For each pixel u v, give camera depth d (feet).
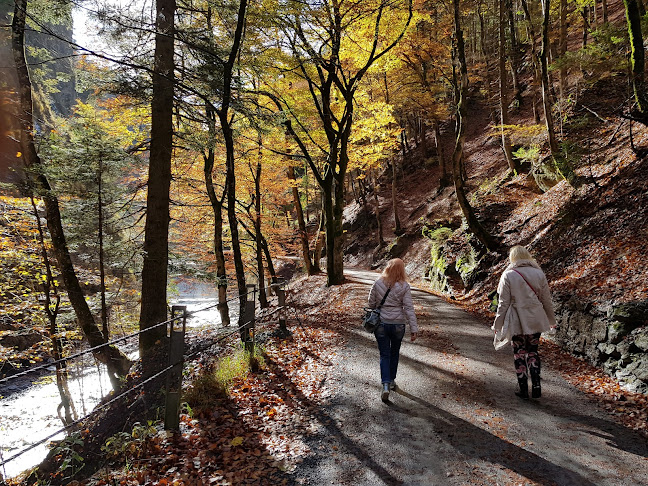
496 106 82.69
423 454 11.90
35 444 9.96
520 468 10.89
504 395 15.75
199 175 57.31
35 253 37.29
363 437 13.11
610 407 14.32
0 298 40.04
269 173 61.98
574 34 85.46
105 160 28.04
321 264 99.40
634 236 23.44
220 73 26.32
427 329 26.63
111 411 19.13
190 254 54.70
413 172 105.09
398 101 72.64
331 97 53.67
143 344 28.68
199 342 27.20
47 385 47.39
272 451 12.59
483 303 33.30
